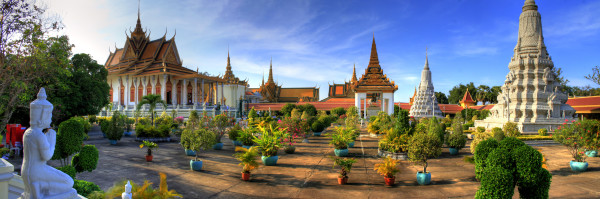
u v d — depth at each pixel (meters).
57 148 10.23
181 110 51.72
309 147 22.20
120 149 20.03
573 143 14.30
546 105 29.09
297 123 25.22
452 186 11.28
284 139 17.55
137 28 65.62
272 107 71.44
